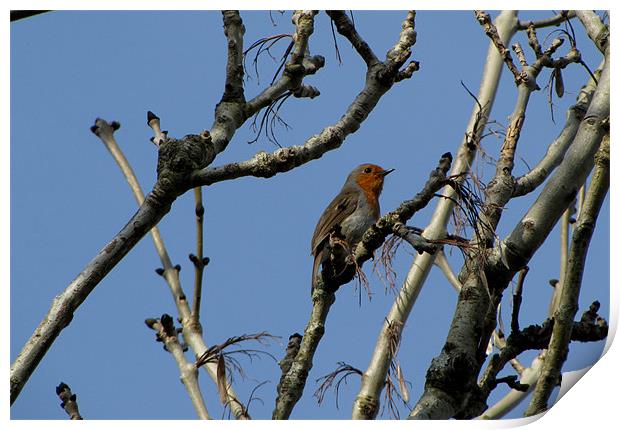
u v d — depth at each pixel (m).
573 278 8.07
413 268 10.16
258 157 9.23
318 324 9.29
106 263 8.91
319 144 9.49
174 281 11.40
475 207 8.20
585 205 7.95
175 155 9.17
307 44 10.80
